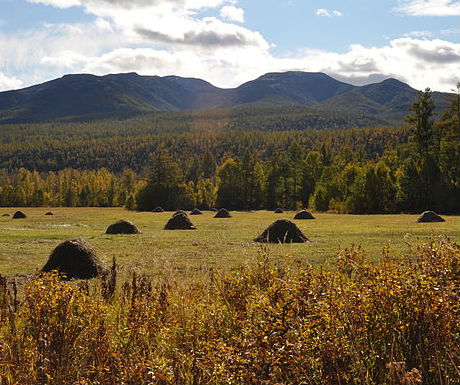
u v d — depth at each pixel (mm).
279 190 101938
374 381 3637
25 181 160500
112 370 3818
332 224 39156
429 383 3529
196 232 32156
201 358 3760
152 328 4625
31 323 4402
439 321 3658
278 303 4020
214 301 5328
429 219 39062
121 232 31328
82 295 4688
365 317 3842
